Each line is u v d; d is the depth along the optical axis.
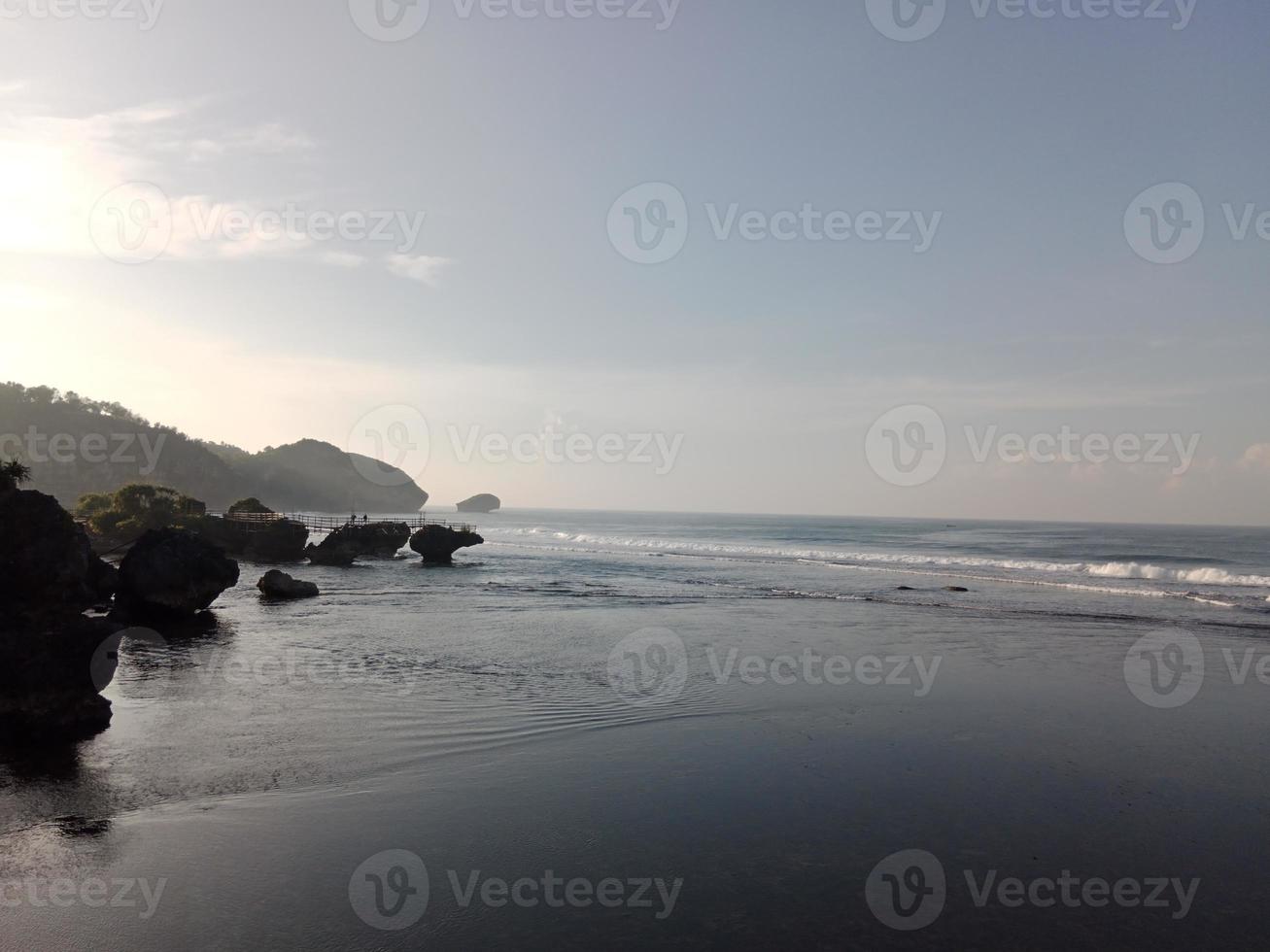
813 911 7.65
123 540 52.78
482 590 39.94
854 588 43.66
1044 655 22.67
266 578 34.62
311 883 7.98
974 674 19.72
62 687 13.12
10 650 12.95
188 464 158.25
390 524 65.69
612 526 187.50
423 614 29.80
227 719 14.15
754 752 12.93
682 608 32.75
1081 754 13.16
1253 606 35.94
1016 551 88.12
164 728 13.53
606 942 6.95
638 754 12.73
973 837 9.59
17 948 6.69
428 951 6.76
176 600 26.23
